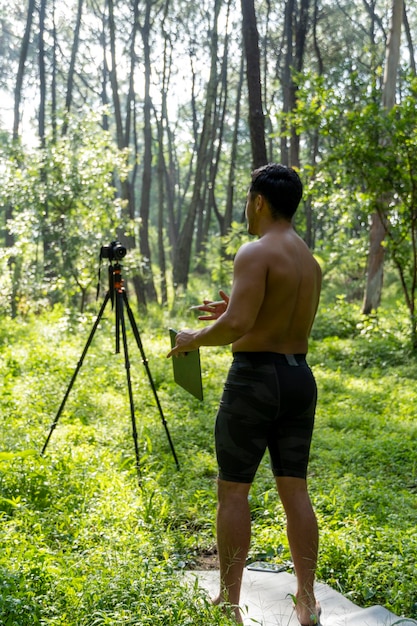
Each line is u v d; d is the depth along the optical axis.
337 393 10.59
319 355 13.66
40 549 4.01
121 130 26.25
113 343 13.46
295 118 14.52
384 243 14.20
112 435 7.45
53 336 14.09
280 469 3.67
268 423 3.58
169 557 4.58
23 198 17.59
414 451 7.23
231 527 3.55
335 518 5.14
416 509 5.62
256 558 4.68
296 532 3.64
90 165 18.14
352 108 13.98
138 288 22.98
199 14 36.72
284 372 3.54
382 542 4.62
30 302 18.34
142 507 5.27
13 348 12.28
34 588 3.56
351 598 4.10
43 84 29.97
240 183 38.81
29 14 28.58
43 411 8.42
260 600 3.96
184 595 3.55
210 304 4.02
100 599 3.47
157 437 7.50
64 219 17.88
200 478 6.44
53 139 18.88
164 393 9.84
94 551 4.25
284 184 3.66
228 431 3.58
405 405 9.72
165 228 59.47
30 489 5.40
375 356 13.41
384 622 3.67
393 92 17.38
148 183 29.23
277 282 3.50
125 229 19.41
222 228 33.19
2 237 37.78
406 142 13.10
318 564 4.35
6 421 7.64
